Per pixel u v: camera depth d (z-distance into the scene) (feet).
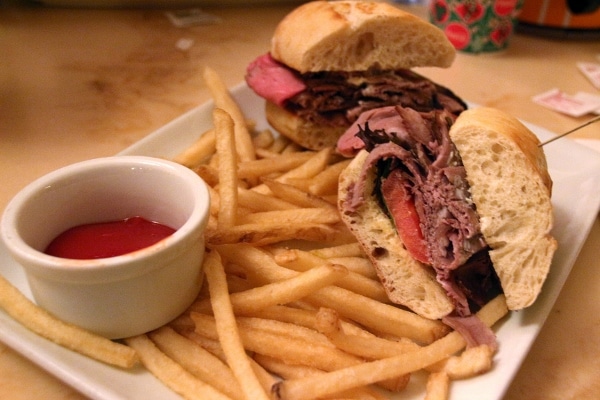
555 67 1.78
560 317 0.79
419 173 0.76
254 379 0.60
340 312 0.74
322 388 0.60
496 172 0.71
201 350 0.66
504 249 0.72
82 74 1.51
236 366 0.61
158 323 0.68
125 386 0.62
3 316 0.66
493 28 1.77
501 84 1.63
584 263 0.91
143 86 1.48
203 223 0.67
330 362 0.65
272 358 0.69
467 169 0.73
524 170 0.69
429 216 0.76
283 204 0.91
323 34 1.07
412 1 2.30
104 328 0.65
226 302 0.67
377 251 0.81
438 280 0.75
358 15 1.10
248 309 0.70
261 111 1.28
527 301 0.71
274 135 1.25
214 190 0.93
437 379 0.64
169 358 0.65
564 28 1.95
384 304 0.74
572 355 0.73
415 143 0.77
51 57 1.61
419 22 1.11
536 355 0.73
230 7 2.19
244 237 0.76
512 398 0.66
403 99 1.14
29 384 0.64
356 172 0.80
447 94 1.19
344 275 0.69
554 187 1.02
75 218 0.73
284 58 1.15
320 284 0.69
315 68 1.10
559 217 0.92
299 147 1.19
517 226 0.72
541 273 0.70
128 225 0.75
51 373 0.61
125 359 0.63
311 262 0.76
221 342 0.63
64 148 1.15
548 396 0.67
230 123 0.90
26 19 1.89
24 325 0.65
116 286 0.62
